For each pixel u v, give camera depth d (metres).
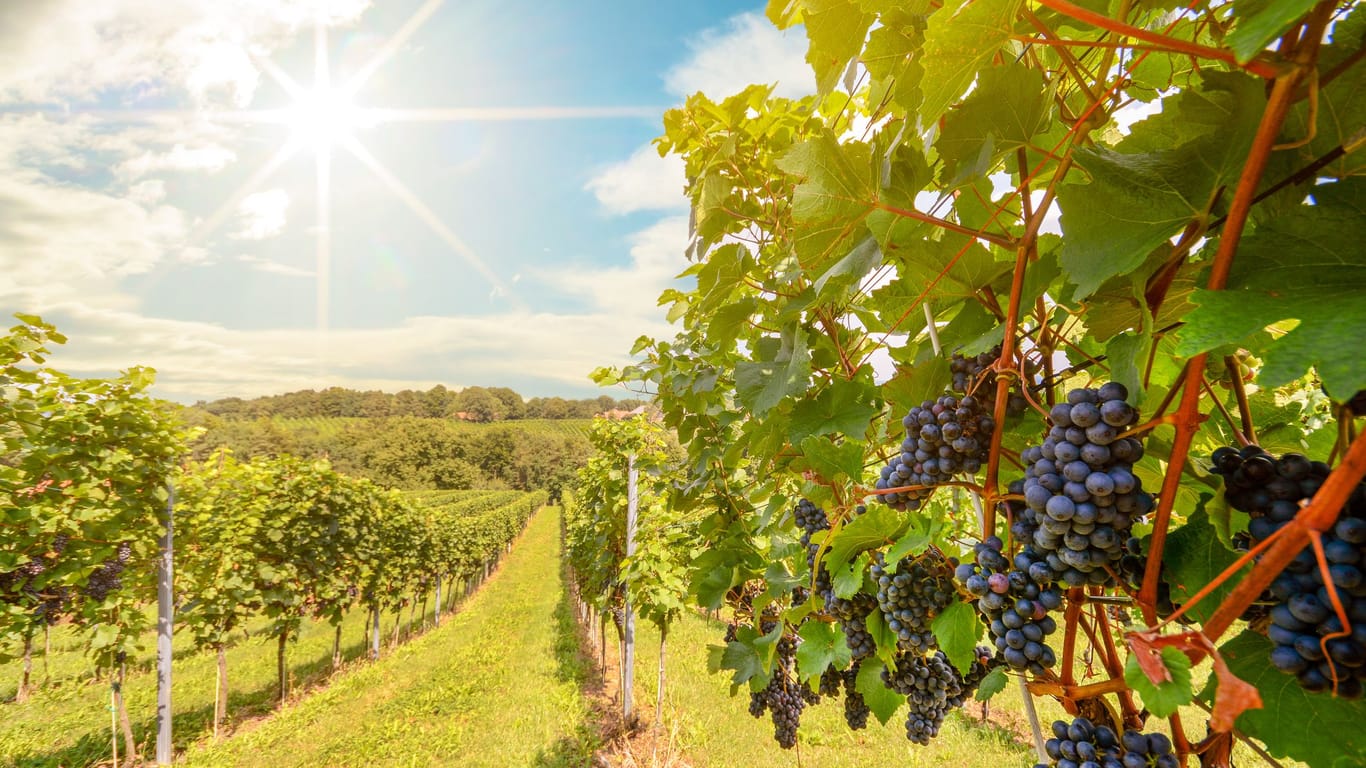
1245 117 0.71
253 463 11.68
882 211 1.25
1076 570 0.85
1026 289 1.09
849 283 1.49
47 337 5.79
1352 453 0.52
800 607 2.15
